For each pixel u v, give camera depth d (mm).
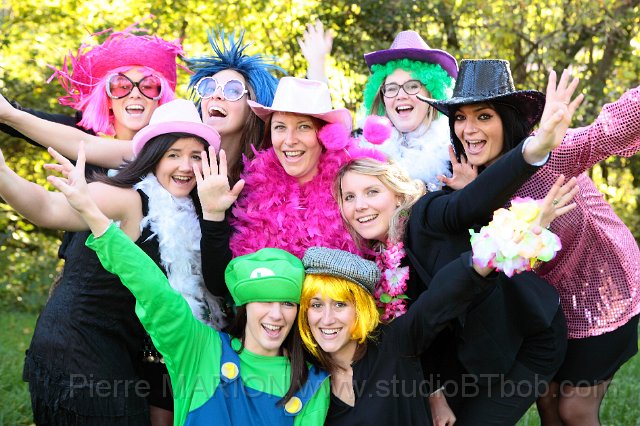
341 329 3490
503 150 3770
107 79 4203
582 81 11773
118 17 12188
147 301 3299
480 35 11820
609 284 3857
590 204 3795
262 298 3455
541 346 3623
